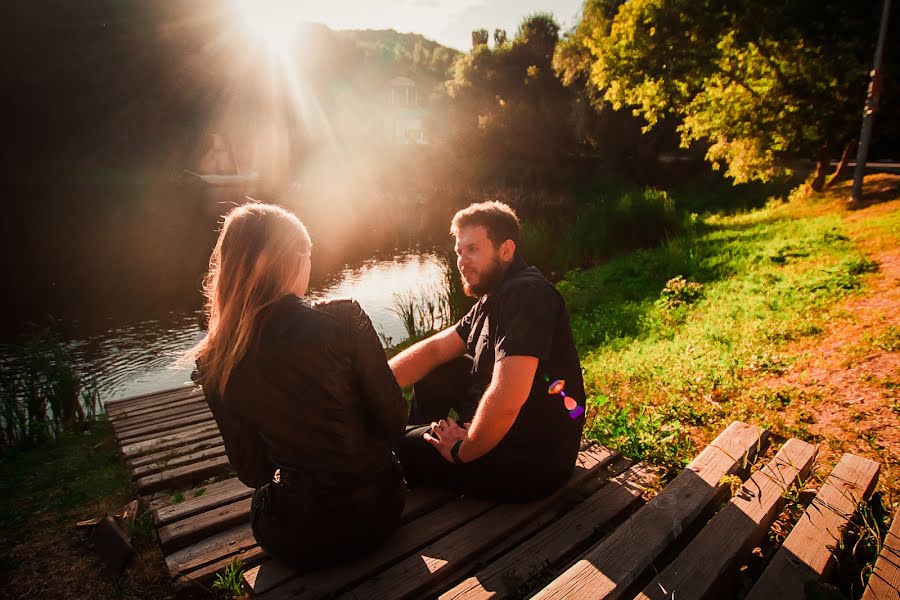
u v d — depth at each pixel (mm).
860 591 1904
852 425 3219
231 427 1788
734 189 25312
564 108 42031
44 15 28125
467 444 2148
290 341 1646
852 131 15750
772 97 15906
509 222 2328
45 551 2832
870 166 21891
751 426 2977
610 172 35375
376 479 1955
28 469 4117
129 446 4199
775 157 16953
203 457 3791
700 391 4066
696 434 3379
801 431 3209
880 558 1796
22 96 28938
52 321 10617
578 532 2242
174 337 10117
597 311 8180
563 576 1790
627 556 1882
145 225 24422
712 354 4898
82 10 29312
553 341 2203
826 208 13453
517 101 44875
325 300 1760
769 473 2418
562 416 2311
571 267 13352
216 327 1712
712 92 16906
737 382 4129
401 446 2529
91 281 14742
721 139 17578
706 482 2381
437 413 2742
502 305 2168
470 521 2338
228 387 1708
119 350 9406
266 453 1878
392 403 1840
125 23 31344
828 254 8133
